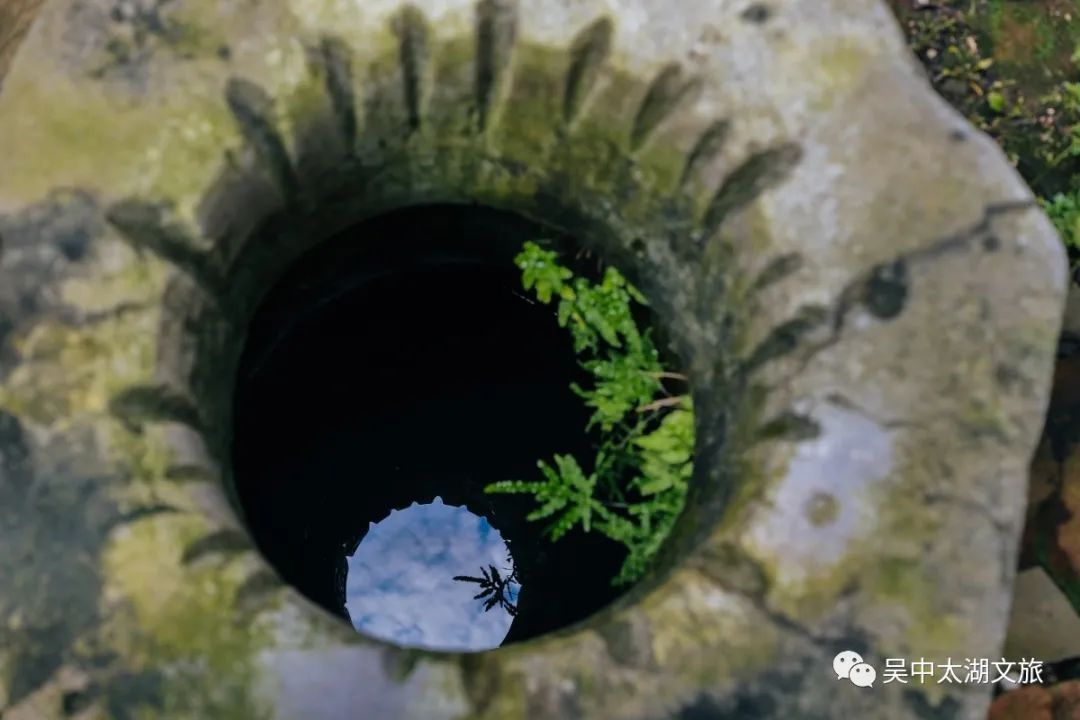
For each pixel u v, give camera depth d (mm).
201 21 1722
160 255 1659
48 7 1720
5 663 1441
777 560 1527
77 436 1532
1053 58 2984
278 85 1730
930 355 1588
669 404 2225
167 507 1533
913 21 2990
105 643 1449
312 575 2742
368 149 1938
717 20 1729
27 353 1559
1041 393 1562
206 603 1480
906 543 1520
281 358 2533
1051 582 2557
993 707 2438
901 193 1649
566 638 1532
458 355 2852
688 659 1481
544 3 1740
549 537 2648
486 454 3014
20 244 1603
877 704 1463
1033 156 2924
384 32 1743
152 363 1618
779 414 1646
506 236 2389
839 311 1632
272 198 1858
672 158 1807
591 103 1808
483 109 1894
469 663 1492
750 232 1721
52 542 1490
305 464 2900
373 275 2510
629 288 2268
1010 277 1604
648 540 2197
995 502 1529
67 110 1668
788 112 1698
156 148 1668
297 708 1439
